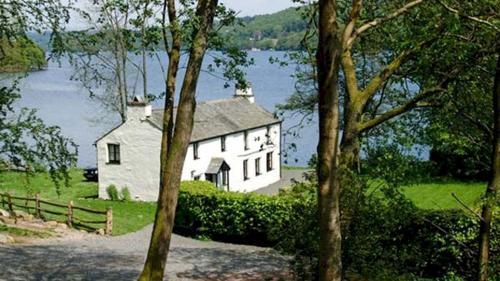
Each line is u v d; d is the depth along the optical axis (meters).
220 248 26.23
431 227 19.27
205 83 130.38
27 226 26.72
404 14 13.41
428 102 14.22
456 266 19.11
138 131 43.03
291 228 14.81
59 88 118.38
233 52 14.03
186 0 13.49
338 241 10.68
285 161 25.88
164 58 128.50
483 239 13.59
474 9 12.28
